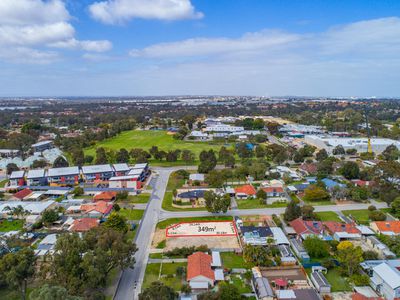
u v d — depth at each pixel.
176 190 111.94
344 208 100.31
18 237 75.81
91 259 57.19
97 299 53.94
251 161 154.00
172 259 70.69
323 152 164.00
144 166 141.25
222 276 62.22
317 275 61.97
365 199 106.44
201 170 140.75
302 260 69.19
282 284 58.81
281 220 91.00
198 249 72.75
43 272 58.19
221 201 92.44
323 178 129.12
